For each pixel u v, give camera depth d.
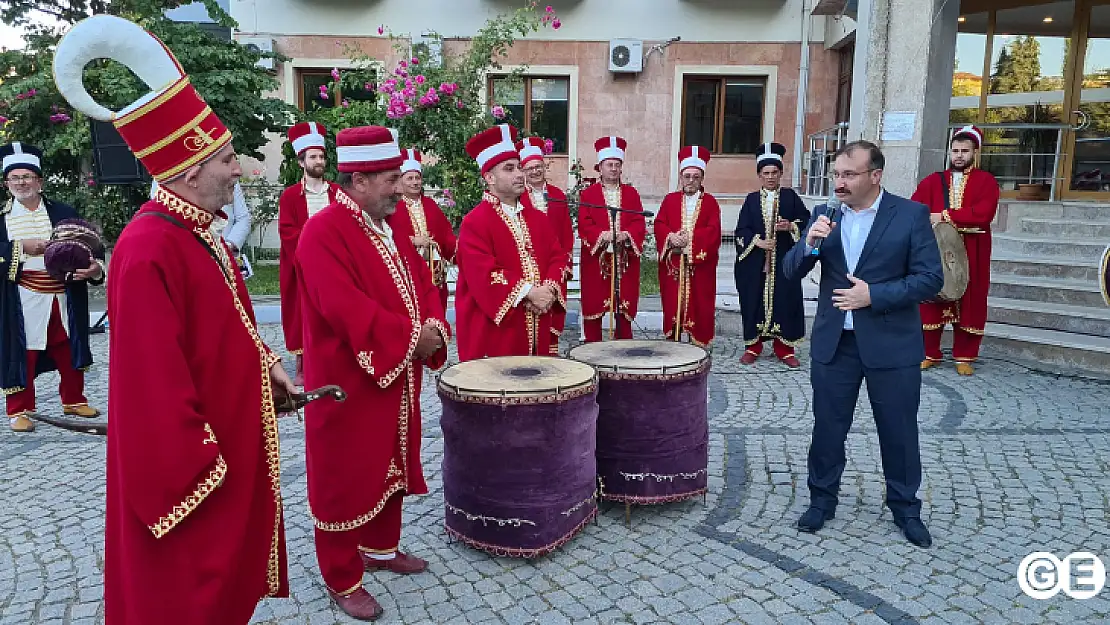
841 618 3.11
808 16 12.80
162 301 2.10
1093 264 7.90
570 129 13.20
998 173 10.91
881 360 3.65
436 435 5.25
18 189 5.34
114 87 9.34
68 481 4.54
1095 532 3.83
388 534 3.41
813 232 3.56
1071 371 6.80
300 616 3.13
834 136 12.43
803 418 5.62
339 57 12.84
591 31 12.91
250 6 12.68
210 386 2.25
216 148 2.25
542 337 4.74
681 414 3.94
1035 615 3.12
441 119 8.62
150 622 2.12
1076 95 10.42
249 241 12.85
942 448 4.95
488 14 12.79
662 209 7.46
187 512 2.07
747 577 3.44
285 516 4.05
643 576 3.46
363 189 3.03
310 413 3.06
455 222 8.71
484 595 3.31
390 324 2.97
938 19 7.94
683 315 7.40
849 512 4.09
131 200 10.94
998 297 8.16
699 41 12.95
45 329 5.41
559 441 3.48
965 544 3.71
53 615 3.14
